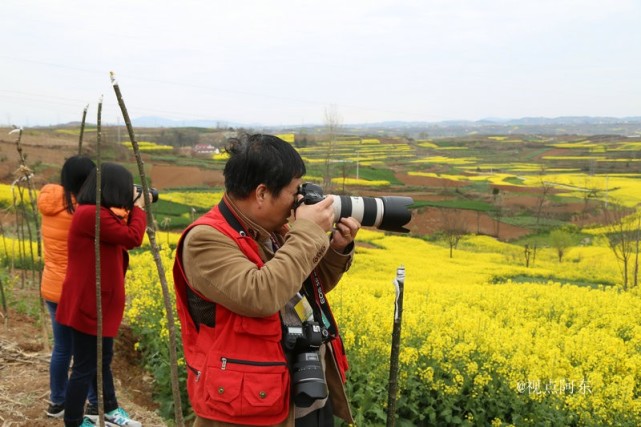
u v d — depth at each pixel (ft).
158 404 17.24
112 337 12.68
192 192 150.00
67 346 13.29
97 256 10.02
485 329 22.72
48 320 21.12
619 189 223.30
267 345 6.88
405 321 21.63
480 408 16.81
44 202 13.07
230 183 7.21
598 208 178.09
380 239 113.50
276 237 8.22
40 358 16.72
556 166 338.75
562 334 27.17
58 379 13.34
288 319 7.37
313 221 7.08
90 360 11.97
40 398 14.38
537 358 18.67
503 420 16.84
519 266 93.40
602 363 21.09
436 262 85.30
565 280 83.46
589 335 24.97
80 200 11.89
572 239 122.31
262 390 6.72
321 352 7.78
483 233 145.38
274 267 6.71
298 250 6.86
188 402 17.13
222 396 6.71
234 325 6.84
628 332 30.30
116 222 11.77
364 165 275.59
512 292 42.01
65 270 13.14
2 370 15.85
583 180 254.27
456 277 73.46
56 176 128.98
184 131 393.91
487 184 232.53
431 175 254.27
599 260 103.50
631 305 38.09
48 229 13.09
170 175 178.60
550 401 17.37
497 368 18.49
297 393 7.06
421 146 472.44
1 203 80.23
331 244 8.05
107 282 12.00
